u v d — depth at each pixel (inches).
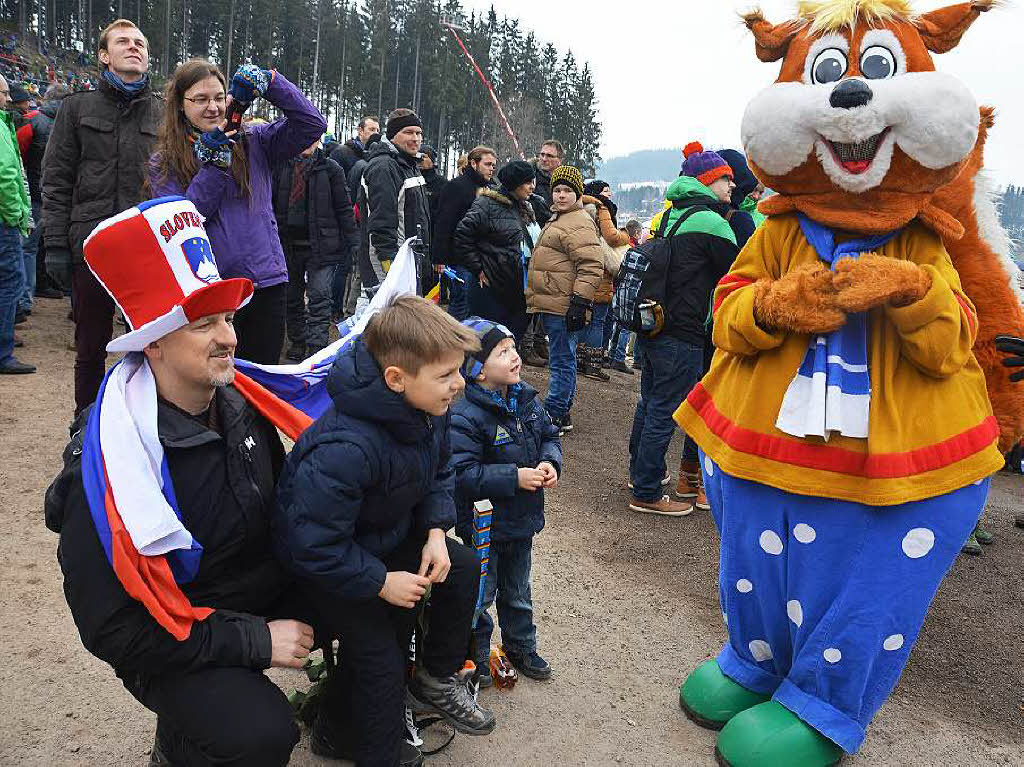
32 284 299.7
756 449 105.0
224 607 86.2
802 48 107.1
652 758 111.0
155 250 76.9
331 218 277.4
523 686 124.9
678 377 190.9
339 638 92.0
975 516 101.7
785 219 110.8
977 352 114.3
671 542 187.9
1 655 116.0
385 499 88.4
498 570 124.3
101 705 108.7
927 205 104.0
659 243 187.8
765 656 116.7
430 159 361.7
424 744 107.7
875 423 98.2
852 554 101.6
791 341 103.6
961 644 155.3
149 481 73.3
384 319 84.2
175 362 79.0
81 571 73.9
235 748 76.1
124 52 183.3
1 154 223.9
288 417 93.9
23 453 184.2
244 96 149.1
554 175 238.5
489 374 115.6
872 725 124.6
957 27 103.3
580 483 225.1
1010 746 122.1
